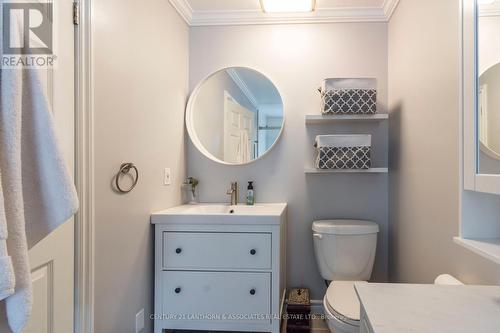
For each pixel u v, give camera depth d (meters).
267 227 1.68
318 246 2.00
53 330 1.07
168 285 1.72
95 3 1.24
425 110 1.52
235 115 2.31
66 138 1.13
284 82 2.29
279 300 1.71
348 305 1.47
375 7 2.17
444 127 1.32
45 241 1.03
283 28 2.29
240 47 2.32
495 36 0.87
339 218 2.24
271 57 2.30
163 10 1.91
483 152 0.92
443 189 1.33
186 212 1.80
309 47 2.27
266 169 2.29
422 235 1.56
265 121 2.29
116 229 1.40
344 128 2.24
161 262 1.72
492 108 0.88
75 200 0.83
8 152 0.72
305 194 2.26
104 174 1.31
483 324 0.72
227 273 1.70
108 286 1.34
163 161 1.91
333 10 2.20
